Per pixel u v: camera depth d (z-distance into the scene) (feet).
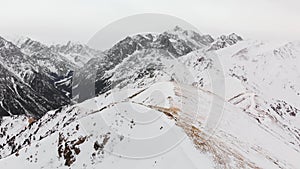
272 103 479.41
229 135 108.88
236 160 86.53
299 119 467.93
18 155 102.73
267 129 156.25
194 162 73.97
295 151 138.72
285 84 652.89
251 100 366.02
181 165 72.13
